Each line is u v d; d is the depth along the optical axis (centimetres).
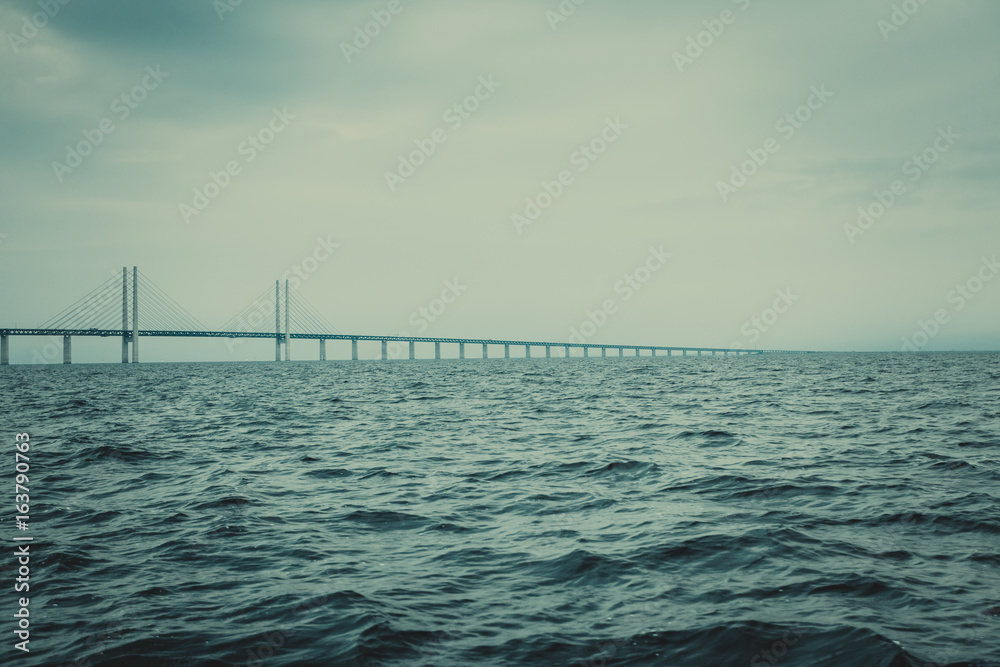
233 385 8375
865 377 7975
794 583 1027
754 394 5316
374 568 1149
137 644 852
